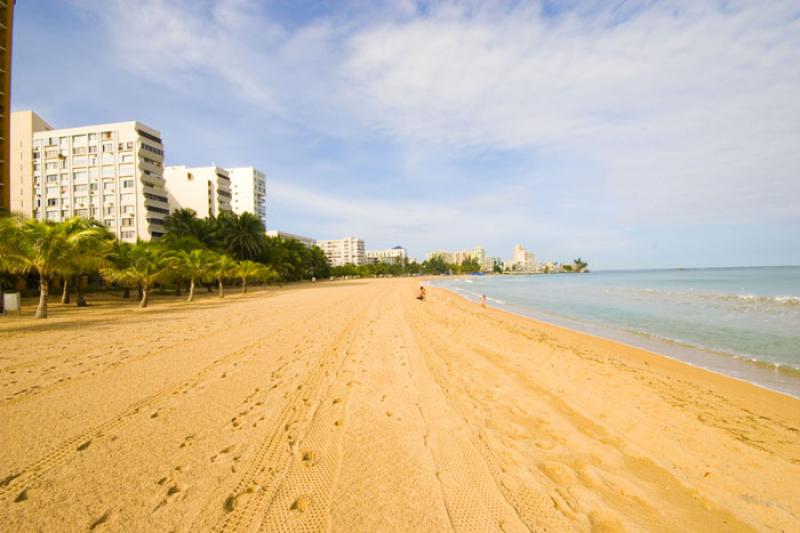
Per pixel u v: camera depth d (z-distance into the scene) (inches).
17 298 729.0
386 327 572.7
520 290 2096.5
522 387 295.1
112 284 1483.8
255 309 826.2
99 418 209.3
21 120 2433.6
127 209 2381.9
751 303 1067.3
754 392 309.4
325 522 124.9
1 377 286.8
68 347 399.9
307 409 229.3
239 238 2165.4
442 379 304.8
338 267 5123.0
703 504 146.0
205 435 190.1
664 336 591.5
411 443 186.2
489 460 171.9
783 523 135.5
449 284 3120.1
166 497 137.3
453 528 123.6
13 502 132.9
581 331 642.8
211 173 3176.7
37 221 712.4
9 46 1533.0
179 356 360.8
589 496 147.0
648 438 207.2
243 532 119.3
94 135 2395.4
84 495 137.7
